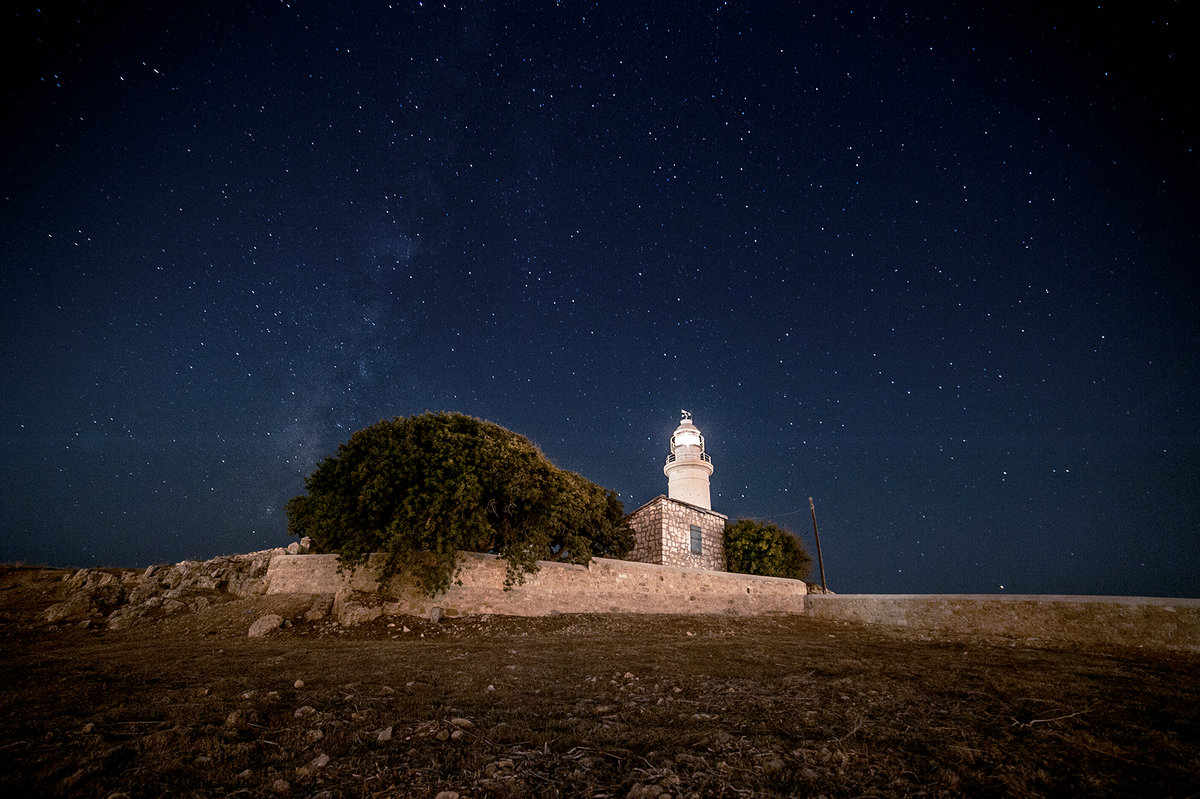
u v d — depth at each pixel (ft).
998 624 51.55
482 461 55.47
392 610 50.39
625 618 55.21
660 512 87.30
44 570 59.36
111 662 26.13
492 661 27.63
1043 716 17.03
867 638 46.75
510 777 11.96
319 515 53.21
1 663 25.59
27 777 11.44
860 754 13.41
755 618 61.00
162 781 11.57
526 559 55.72
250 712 16.12
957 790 11.51
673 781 11.63
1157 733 15.37
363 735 14.62
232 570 57.98
